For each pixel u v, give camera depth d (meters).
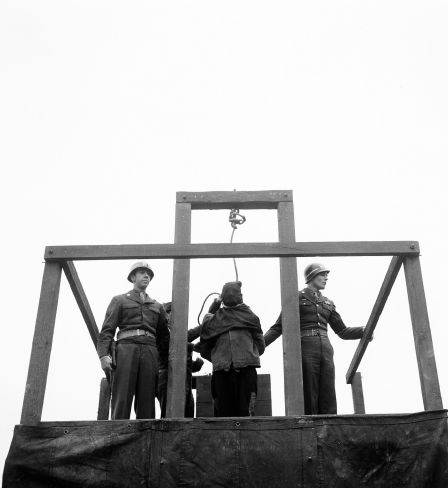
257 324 6.09
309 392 6.26
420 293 5.21
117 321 5.99
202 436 4.68
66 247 5.34
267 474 4.54
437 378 4.88
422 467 4.52
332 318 6.97
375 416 4.72
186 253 5.33
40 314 5.12
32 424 4.74
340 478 4.52
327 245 5.38
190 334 6.41
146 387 5.77
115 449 4.64
